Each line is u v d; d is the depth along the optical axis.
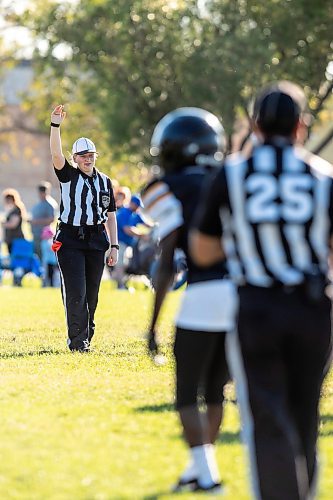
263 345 13.48
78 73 113.19
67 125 118.75
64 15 108.88
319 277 13.41
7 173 193.50
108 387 24.67
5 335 38.16
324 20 103.62
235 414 21.56
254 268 13.37
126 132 110.00
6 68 134.38
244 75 99.81
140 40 107.56
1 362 29.39
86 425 20.31
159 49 105.75
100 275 32.66
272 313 13.34
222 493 15.87
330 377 26.86
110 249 32.97
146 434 19.56
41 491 15.84
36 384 25.03
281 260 13.28
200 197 15.69
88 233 31.95
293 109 13.82
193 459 16.05
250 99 102.44
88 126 120.44
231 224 13.43
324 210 13.39
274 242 13.25
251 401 13.62
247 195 13.34
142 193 16.06
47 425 20.27
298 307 13.36
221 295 15.45
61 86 115.81
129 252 61.69
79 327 32.31
